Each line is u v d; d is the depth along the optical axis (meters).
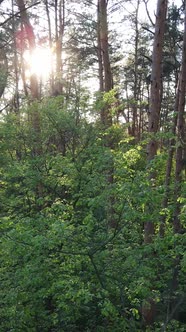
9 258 7.16
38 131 10.29
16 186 9.97
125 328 7.54
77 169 8.93
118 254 7.08
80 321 8.03
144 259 6.88
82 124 10.05
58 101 10.25
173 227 7.80
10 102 13.96
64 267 6.84
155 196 6.36
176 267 6.98
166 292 7.46
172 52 19.14
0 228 7.18
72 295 6.11
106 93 9.96
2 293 7.01
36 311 7.25
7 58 22.41
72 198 9.06
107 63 14.45
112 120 10.45
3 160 9.97
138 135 24.98
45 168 9.52
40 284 6.89
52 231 6.25
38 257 6.64
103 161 8.02
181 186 7.39
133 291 6.62
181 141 9.12
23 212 9.81
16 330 7.20
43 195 9.68
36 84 14.49
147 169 7.19
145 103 10.94
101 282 6.55
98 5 16.02
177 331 8.23
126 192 6.25
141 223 8.96
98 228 7.16
